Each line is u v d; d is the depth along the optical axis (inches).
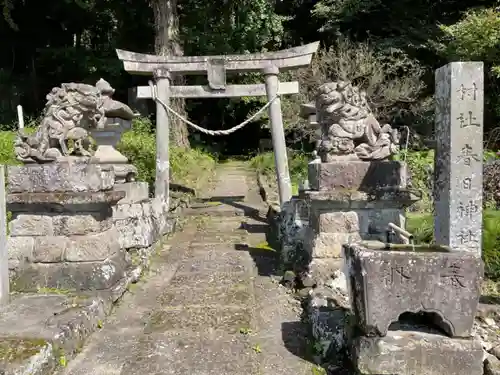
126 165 242.8
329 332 126.7
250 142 828.6
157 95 315.3
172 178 435.2
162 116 316.8
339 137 177.2
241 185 477.7
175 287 188.5
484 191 273.6
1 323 126.7
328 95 175.6
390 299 106.7
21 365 100.9
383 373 106.0
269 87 317.7
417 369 105.8
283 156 315.6
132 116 239.3
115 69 606.2
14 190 168.9
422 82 502.9
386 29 557.9
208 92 320.2
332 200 171.8
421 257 106.4
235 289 184.5
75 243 166.4
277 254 240.7
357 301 110.9
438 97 143.6
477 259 106.5
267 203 367.6
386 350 106.1
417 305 106.7
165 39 478.6
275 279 195.9
